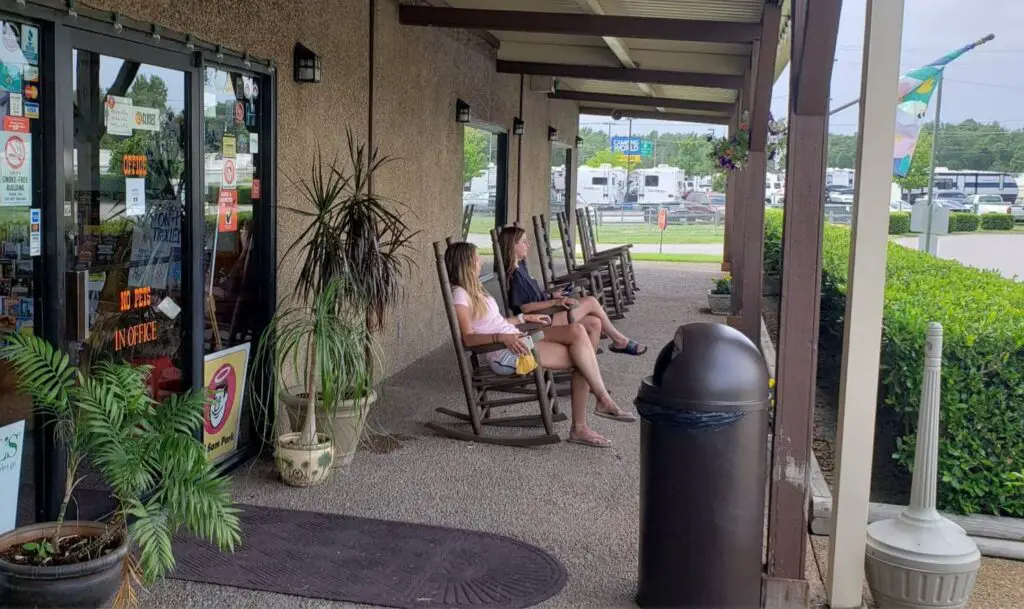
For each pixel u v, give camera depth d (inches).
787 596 121.0
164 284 150.4
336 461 175.5
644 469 117.7
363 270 167.2
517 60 408.5
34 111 118.9
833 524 123.8
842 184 795.4
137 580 110.1
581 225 437.4
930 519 122.6
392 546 139.7
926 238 329.7
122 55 133.9
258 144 179.8
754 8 293.0
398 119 262.4
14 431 120.7
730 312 385.4
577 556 138.3
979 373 154.6
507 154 421.1
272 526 146.3
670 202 1451.8
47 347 108.9
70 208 124.4
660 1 290.4
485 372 205.9
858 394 120.4
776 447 121.3
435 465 180.9
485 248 398.6
